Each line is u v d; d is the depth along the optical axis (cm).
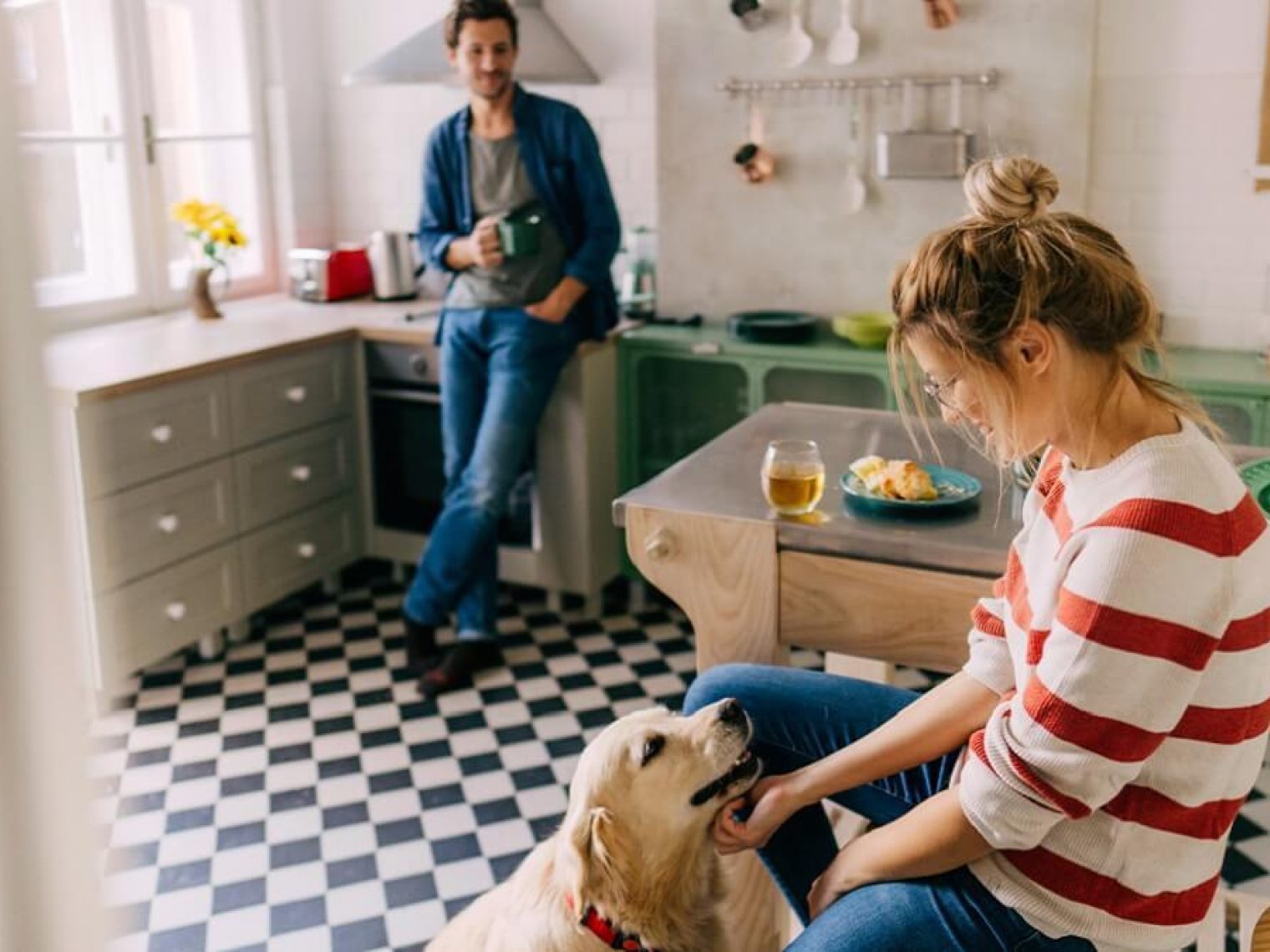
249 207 480
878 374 367
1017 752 122
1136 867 124
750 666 182
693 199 417
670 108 412
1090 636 116
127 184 423
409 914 260
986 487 209
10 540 43
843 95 388
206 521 369
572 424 392
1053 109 363
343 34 478
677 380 425
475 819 295
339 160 491
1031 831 123
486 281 366
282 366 391
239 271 478
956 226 126
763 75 397
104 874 48
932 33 372
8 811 45
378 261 459
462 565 364
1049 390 121
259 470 387
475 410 382
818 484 196
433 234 376
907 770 163
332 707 351
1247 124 350
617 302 389
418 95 469
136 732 337
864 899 138
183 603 363
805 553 194
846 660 259
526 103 361
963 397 125
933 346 124
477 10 345
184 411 356
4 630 44
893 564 188
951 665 188
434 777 313
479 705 351
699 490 211
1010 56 364
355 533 433
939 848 130
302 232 489
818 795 156
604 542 410
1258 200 354
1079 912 126
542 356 369
